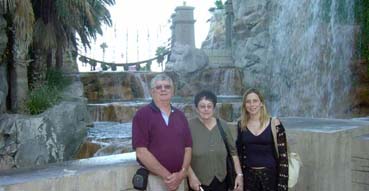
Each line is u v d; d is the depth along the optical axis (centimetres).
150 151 344
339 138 454
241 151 397
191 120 385
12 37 1160
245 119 399
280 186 386
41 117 1052
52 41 1296
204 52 2105
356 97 1415
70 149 1111
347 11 1472
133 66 2523
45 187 322
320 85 1562
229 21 2311
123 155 417
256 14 2008
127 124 1401
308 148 459
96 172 352
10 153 1009
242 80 2014
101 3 1560
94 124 1387
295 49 1731
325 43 1562
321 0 1595
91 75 1862
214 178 377
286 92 1759
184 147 354
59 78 1418
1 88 1114
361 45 1412
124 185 371
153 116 345
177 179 346
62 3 1248
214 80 2006
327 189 447
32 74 1303
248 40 2016
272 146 390
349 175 470
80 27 1423
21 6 1077
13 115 1058
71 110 1144
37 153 1022
